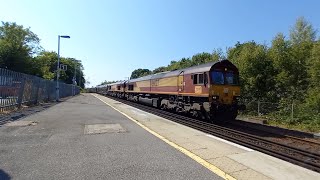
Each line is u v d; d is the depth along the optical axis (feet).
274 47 82.12
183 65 198.70
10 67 187.21
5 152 25.52
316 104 61.67
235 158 24.20
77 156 24.38
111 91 212.02
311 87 70.08
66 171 20.27
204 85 59.72
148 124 45.62
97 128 39.81
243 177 19.34
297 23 102.37
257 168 21.40
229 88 59.98
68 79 357.61
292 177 19.49
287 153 33.14
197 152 26.22
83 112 64.44
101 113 62.85
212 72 58.59
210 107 57.06
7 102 59.93
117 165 21.88
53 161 22.79
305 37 100.17
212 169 21.07
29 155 24.57
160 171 20.49
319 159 30.07
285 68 79.00
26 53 199.31
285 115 66.13
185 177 19.24
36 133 35.22
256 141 39.88
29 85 78.13
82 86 467.93
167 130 39.50
